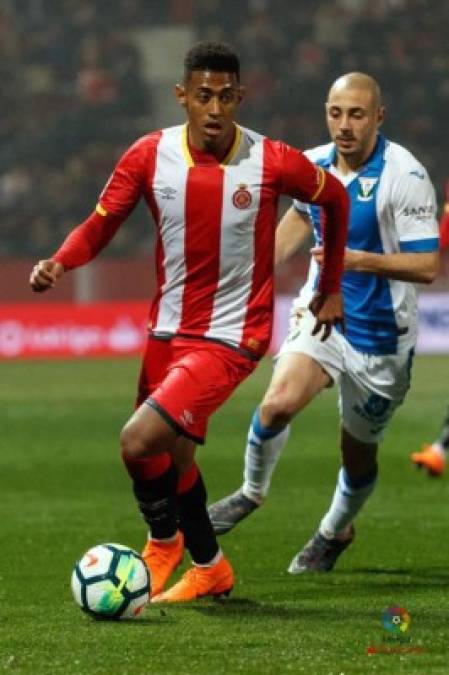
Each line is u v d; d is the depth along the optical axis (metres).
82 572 16.39
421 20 98.31
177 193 16.98
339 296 17.84
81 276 75.00
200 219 16.97
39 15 100.88
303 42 98.12
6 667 13.84
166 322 17.48
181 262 17.19
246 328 17.30
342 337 20.38
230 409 48.00
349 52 96.38
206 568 17.92
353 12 99.62
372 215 20.16
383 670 13.71
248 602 17.86
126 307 72.94
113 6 101.44
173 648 14.73
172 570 18.02
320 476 32.41
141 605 16.45
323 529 20.83
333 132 20.05
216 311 17.25
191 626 16.03
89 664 13.97
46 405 48.97
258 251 17.23
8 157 90.94
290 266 73.00
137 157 17.17
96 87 95.56
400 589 19.08
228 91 16.69
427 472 30.25
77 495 29.45
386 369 20.72
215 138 16.78
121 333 72.88
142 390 18.03
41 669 13.77
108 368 64.56
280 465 34.31
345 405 20.84
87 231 17.22
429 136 91.38
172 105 96.31
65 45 98.75
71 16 100.75
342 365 20.33
